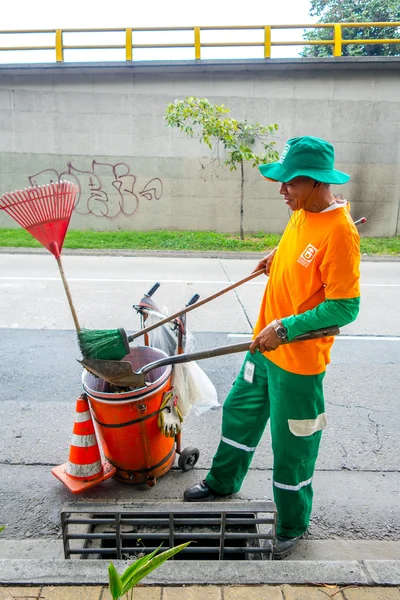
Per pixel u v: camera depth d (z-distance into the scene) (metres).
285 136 12.84
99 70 12.41
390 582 1.97
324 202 2.12
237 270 9.67
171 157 13.04
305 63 12.16
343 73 12.47
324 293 2.21
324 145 2.06
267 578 1.98
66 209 2.40
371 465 3.28
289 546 2.46
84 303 6.90
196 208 13.38
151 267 9.79
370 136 12.87
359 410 4.02
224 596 1.89
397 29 18.22
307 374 2.24
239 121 12.14
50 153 13.06
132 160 13.08
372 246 12.27
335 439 3.58
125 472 2.92
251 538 2.27
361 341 5.67
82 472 2.82
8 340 5.46
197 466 3.22
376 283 8.71
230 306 6.95
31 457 3.28
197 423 3.79
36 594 1.88
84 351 2.46
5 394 4.19
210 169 13.10
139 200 13.34
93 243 11.89
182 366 2.96
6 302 6.89
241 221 12.56
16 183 13.23
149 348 2.99
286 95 12.61
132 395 2.59
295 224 2.27
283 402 2.31
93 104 12.76
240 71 12.44
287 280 2.27
